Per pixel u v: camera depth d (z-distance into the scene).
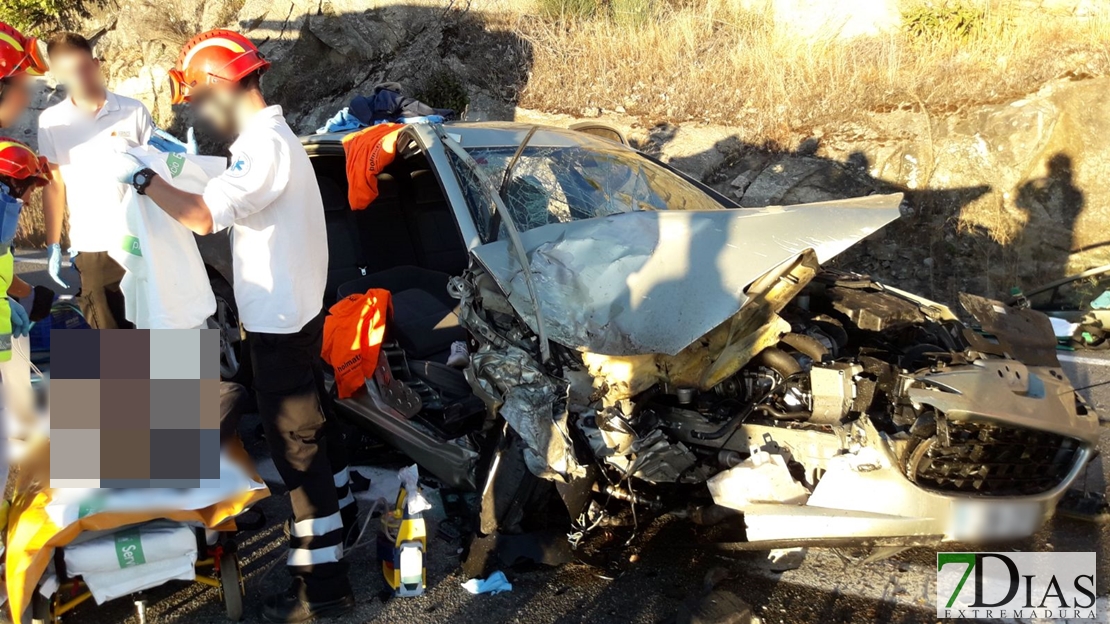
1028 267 6.93
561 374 2.92
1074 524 3.45
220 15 10.57
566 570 3.19
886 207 3.12
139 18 10.68
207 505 2.68
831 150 7.59
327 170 4.76
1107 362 5.60
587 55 9.52
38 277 7.66
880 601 2.94
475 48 9.92
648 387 2.93
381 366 3.59
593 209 3.70
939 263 7.07
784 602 2.94
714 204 4.12
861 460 2.75
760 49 8.80
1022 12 8.51
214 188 2.49
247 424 4.71
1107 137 6.91
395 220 4.79
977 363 2.88
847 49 8.62
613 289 2.90
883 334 3.38
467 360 3.47
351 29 10.09
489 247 3.16
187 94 2.67
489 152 3.85
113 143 4.01
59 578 2.61
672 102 8.68
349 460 4.04
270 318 2.73
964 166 7.20
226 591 2.83
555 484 3.04
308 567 2.85
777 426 2.90
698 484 3.13
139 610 2.76
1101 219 6.82
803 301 3.47
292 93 10.27
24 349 2.92
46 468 2.72
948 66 8.02
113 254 2.82
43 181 2.89
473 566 3.10
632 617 2.87
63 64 3.93
